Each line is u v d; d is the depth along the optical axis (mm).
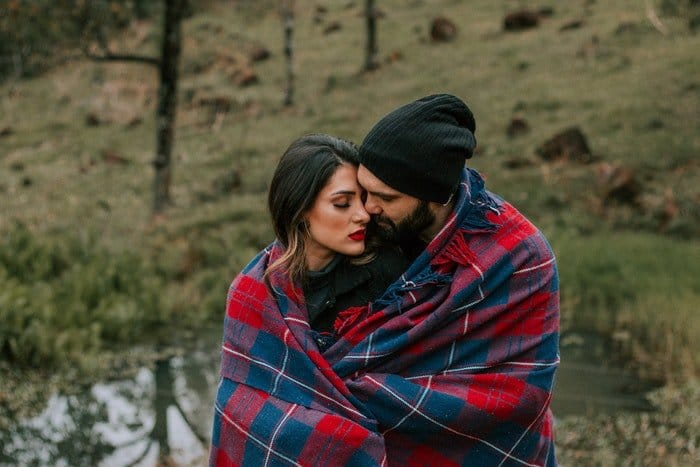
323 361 2178
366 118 21250
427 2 36438
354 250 2189
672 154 15117
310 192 2150
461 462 2221
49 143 23391
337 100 23766
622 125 17234
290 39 24297
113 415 6438
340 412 2150
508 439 2232
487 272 2172
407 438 2205
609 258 10188
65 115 26891
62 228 13812
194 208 15039
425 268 2191
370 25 26781
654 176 14352
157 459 5594
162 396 6895
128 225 14180
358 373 2189
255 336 2256
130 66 32312
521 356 2230
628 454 5492
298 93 25531
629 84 19828
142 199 16641
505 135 18031
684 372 7105
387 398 2146
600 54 22984
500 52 25734
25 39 14641
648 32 24234
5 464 5465
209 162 19141
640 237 11422
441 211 2252
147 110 26922
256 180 16750
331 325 2270
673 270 9883
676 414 6184
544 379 2236
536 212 13031
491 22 30422
